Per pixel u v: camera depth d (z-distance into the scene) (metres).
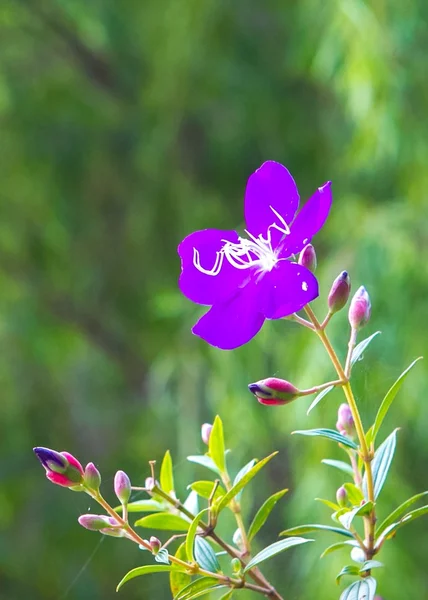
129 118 2.46
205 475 1.71
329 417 1.54
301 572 1.56
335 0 1.69
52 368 2.92
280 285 0.85
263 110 2.27
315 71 1.84
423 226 1.68
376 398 1.53
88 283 2.65
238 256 0.87
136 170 2.46
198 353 2.11
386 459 0.87
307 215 0.85
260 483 1.76
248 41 2.26
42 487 2.78
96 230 2.57
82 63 2.54
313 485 1.56
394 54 1.65
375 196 1.87
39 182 2.53
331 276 1.65
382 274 1.62
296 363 1.60
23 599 2.54
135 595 1.83
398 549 1.51
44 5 2.51
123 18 2.48
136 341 2.72
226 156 2.33
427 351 1.57
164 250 2.46
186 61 2.22
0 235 2.60
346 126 2.04
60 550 2.62
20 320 2.66
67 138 2.46
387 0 1.66
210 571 0.86
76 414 2.97
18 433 2.91
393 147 1.67
